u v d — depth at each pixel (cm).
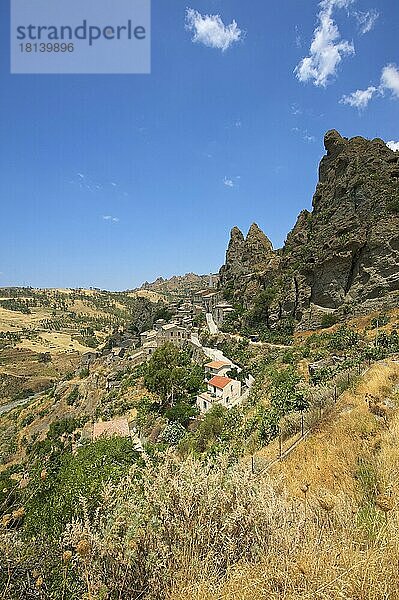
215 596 427
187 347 7794
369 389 1855
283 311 7206
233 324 8256
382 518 594
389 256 5872
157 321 10275
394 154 6844
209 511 563
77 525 505
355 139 7456
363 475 1016
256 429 2453
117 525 515
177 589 454
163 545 503
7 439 7150
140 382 6322
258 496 611
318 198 7975
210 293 11944
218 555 519
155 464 629
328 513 691
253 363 5931
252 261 11344
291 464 1409
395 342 3788
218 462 688
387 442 1263
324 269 6562
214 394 4950
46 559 446
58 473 2591
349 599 403
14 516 513
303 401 2289
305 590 423
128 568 478
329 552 496
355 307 5994
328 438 1505
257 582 442
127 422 4662
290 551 512
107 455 2628
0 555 425
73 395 7494
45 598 414
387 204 6216
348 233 6438
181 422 4322
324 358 4084
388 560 464
